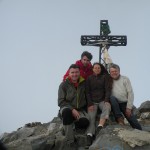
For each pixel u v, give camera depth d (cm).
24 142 412
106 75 410
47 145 390
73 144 381
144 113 554
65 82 397
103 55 681
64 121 378
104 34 768
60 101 388
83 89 399
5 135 494
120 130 377
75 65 396
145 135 369
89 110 394
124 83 409
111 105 402
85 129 400
